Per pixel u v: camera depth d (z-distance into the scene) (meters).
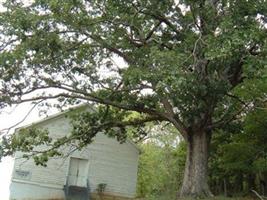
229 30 15.24
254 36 15.48
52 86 20.03
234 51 15.55
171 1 18.64
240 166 24.53
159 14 19.22
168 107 21.08
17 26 17.03
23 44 17.39
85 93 20.77
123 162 35.59
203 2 17.31
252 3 16.45
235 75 19.91
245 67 16.55
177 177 34.81
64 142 22.70
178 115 20.92
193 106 17.53
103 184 34.72
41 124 33.81
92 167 34.94
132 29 19.95
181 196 20.41
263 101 20.41
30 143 21.17
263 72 15.42
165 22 19.41
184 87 15.07
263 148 24.23
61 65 19.50
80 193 33.59
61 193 33.84
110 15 18.73
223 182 31.19
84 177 34.72
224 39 14.87
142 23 19.59
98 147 35.44
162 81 14.67
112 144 35.72
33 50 17.59
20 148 20.78
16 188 33.47
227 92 18.62
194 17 17.47
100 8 18.78
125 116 24.56
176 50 16.48
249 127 23.73
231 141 28.23
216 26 16.84
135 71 15.80
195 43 15.87
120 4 18.64
